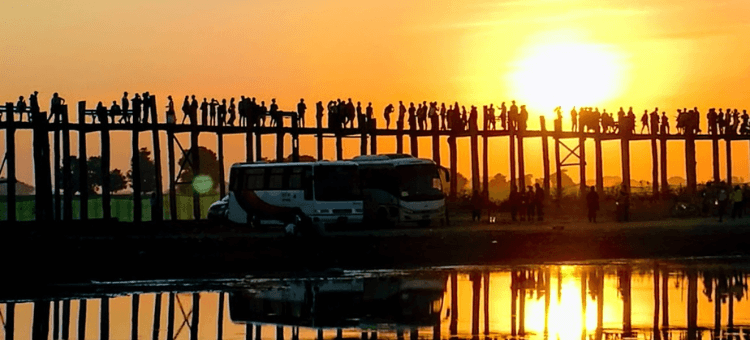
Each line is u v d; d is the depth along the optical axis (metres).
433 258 56.22
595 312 40.88
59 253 52.97
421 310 41.16
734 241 61.22
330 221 60.41
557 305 42.47
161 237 56.59
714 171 88.06
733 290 46.56
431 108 75.12
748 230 62.78
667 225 65.75
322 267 53.84
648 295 45.09
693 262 57.09
